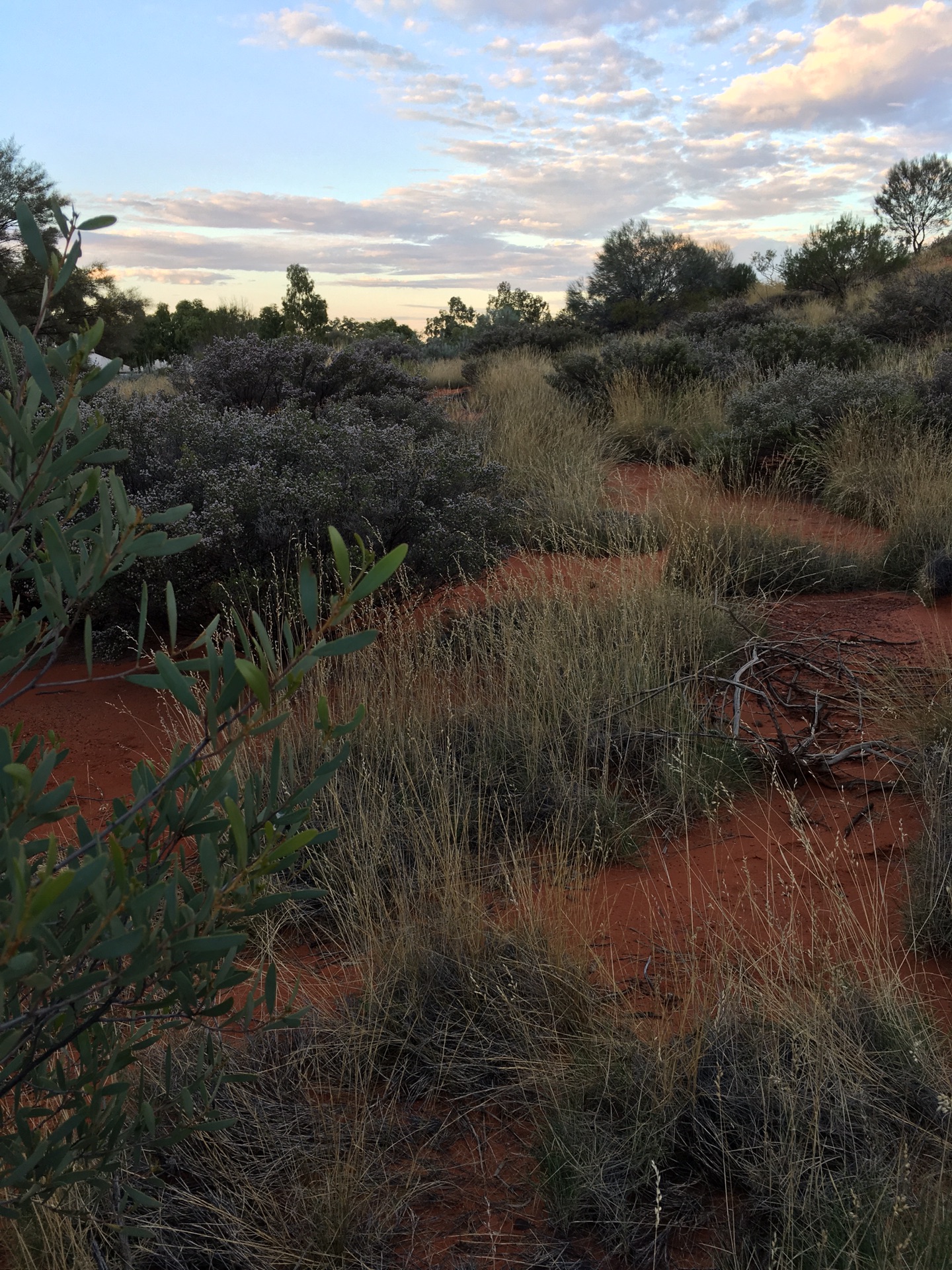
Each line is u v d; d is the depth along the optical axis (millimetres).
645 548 6137
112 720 4496
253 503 4820
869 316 15523
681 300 29859
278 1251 1827
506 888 3068
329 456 5531
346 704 3951
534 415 10648
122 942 1017
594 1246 1878
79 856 1206
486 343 21656
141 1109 1452
